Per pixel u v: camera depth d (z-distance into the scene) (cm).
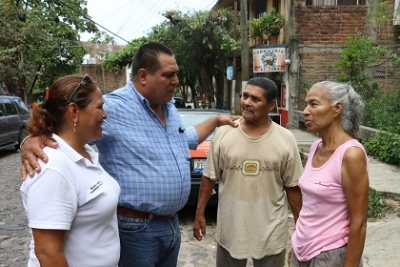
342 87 202
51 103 164
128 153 218
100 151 223
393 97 893
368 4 1170
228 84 2008
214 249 420
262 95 241
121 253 226
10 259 394
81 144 171
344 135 204
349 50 1018
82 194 161
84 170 165
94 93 169
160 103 229
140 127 223
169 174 224
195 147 268
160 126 232
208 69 1645
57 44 2122
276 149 249
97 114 170
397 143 713
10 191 652
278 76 1378
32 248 169
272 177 251
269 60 1275
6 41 1595
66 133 167
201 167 473
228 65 1614
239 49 1505
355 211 191
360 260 200
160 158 223
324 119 201
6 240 443
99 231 169
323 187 199
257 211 253
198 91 2786
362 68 1017
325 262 200
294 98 1265
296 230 222
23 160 158
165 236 231
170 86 225
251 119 246
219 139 261
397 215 495
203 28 1520
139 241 222
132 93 229
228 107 1933
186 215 517
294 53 1245
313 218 207
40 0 2177
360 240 191
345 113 201
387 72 995
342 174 193
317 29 1241
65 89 162
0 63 1575
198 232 281
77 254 164
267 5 1534
